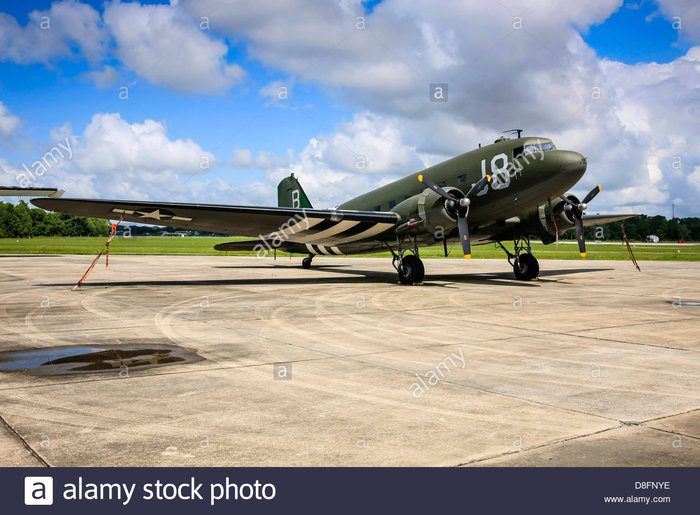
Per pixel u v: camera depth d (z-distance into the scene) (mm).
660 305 10953
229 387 4789
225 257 44500
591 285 15820
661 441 3479
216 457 3248
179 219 15133
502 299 12062
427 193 15125
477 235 17094
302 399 4426
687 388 4754
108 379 5066
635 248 64688
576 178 13680
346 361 5863
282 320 8922
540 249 62844
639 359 5938
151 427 3740
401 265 15930
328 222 15430
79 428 3715
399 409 4164
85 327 8180
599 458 3221
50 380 5023
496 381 5004
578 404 4281
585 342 6961
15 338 7227
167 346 6711
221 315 9516
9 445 3406
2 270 23656
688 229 120250
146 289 14594
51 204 13141
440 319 9023
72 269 24609
